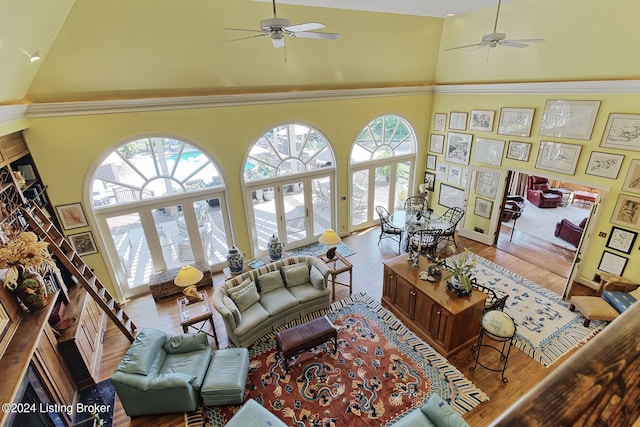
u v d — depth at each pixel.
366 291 5.77
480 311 4.36
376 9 5.23
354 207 7.93
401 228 7.68
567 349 4.42
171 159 5.59
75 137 4.77
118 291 5.73
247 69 5.35
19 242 3.23
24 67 3.70
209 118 5.56
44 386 3.28
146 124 5.14
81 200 5.07
